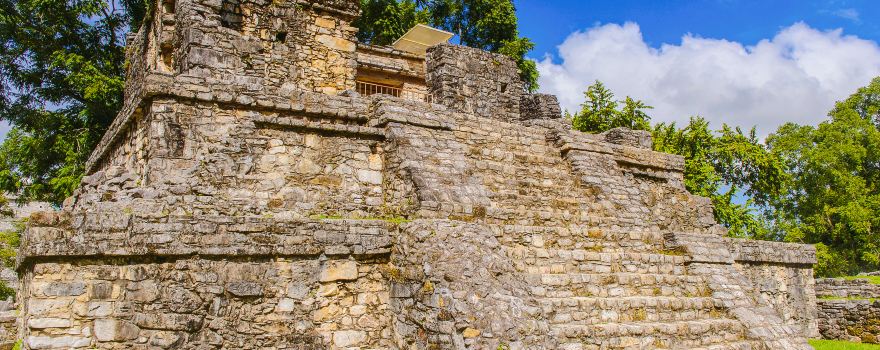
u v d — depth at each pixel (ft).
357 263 33.35
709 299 38.83
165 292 29.22
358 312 32.91
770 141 129.80
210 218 30.40
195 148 37.65
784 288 57.00
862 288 63.10
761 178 91.91
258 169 37.17
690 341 34.86
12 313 40.32
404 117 41.91
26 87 81.56
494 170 44.86
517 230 37.11
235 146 36.22
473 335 27.68
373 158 40.93
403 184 38.83
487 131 46.47
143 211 30.89
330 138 39.93
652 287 38.52
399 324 32.22
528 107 67.77
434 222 33.14
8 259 78.23
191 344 29.14
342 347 32.12
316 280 32.19
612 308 34.63
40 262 28.07
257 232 31.09
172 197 33.09
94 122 78.38
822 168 120.26
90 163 54.70
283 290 31.40
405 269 32.37
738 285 41.57
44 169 80.79
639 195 49.19
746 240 53.21
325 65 53.93
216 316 29.89
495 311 28.60
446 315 28.73
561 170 48.75
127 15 82.94
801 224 119.44
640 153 56.03
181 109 37.70
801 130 125.90
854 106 131.23
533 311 29.68
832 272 111.34
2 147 85.87
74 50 81.46
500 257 32.12
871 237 113.50
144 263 29.22
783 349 36.70
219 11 45.47
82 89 75.10
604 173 49.55
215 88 38.65
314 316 31.83
